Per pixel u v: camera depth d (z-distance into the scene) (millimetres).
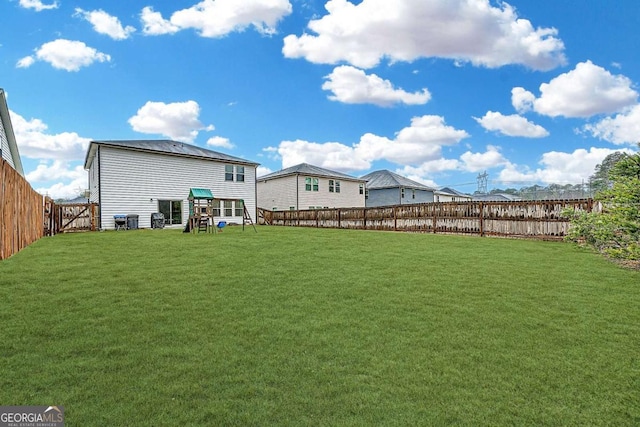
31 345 3008
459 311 3963
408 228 16312
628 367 2686
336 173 32469
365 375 2574
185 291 4758
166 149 20031
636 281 5277
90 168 22094
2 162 6621
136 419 2051
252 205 24188
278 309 4035
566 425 2041
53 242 10352
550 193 41062
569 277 5559
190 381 2463
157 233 14062
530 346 3057
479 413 2141
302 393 2338
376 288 4941
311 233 14156
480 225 13211
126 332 3324
